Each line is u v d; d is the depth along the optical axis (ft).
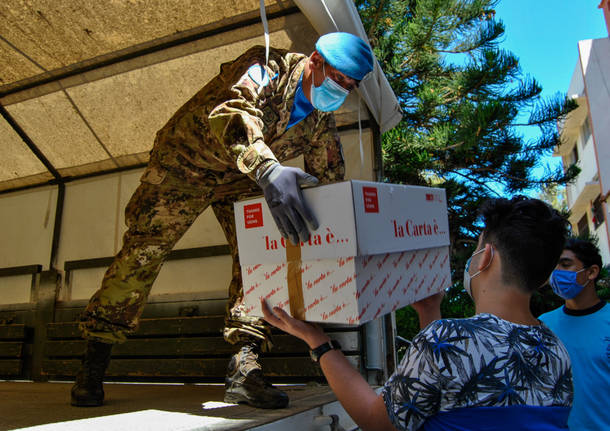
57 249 10.92
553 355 2.80
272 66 5.19
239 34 7.52
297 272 3.49
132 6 7.00
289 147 6.05
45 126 9.79
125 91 8.80
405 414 2.64
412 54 28.60
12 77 8.63
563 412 2.67
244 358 5.55
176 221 6.14
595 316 5.98
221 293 9.39
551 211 2.99
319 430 5.26
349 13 6.20
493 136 24.82
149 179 6.00
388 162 25.49
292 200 3.43
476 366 2.56
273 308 3.45
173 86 8.60
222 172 6.17
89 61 8.20
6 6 7.00
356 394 3.03
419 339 2.74
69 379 9.95
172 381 9.10
